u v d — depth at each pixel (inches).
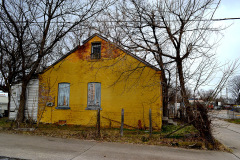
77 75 459.2
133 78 418.0
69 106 450.6
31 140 278.8
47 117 456.1
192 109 277.4
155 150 240.7
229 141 319.6
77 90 452.8
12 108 485.1
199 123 271.4
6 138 286.5
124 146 257.6
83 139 295.1
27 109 436.1
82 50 467.2
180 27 321.1
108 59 409.4
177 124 489.7
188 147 259.3
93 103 439.5
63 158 199.8
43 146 247.0
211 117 276.2
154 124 389.1
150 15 358.6
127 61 426.0
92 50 464.1
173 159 206.7
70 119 443.2
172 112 881.5
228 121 718.5
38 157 200.8
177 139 286.7
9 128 356.5
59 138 299.1
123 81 425.1
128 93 417.7
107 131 359.6
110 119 420.5
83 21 440.8
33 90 474.3
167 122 491.5
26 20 398.3
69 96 456.4
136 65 420.8
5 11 370.6
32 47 536.7
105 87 435.8
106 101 430.0
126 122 408.5
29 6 405.1
